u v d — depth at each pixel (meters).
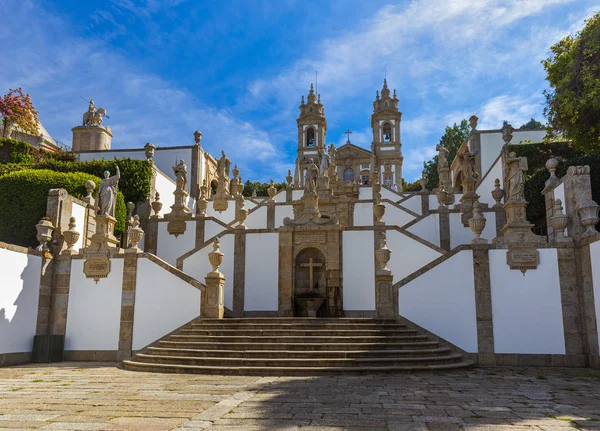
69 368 13.48
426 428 6.08
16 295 14.82
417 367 12.10
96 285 16.45
